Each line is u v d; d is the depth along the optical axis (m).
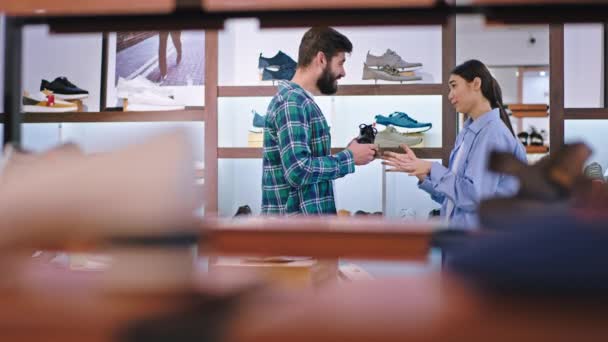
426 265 0.67
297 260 1.11
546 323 0.21
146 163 0.30
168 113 3.81
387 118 3.79
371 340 0.21
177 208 0.29
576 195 0.36
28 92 3.96
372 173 3.98
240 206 4.07
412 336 0.21
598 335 0.21
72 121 3.86
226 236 0.80
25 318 0.24
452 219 2.48
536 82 5.91
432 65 4.02
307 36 2.38
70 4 0.86
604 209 0.29
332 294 0.27
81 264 0.70
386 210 3.96
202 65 4.08
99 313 0.24
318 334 0.21
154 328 0.23
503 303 0.24
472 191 2.42
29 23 0.98
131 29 0.92
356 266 1.31
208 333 0.22
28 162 0.33
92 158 0.31
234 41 4.10
